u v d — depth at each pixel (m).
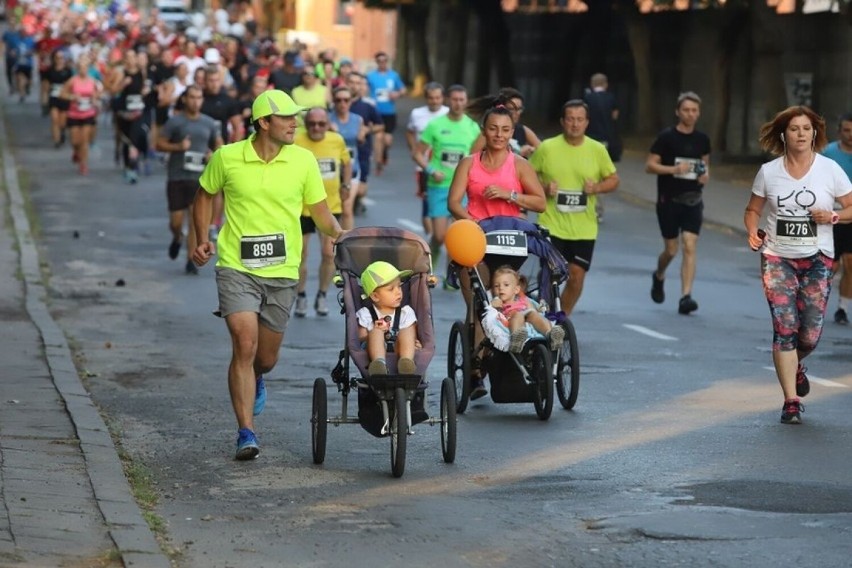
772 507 22.75
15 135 111.12
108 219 67.94
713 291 50.50
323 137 44.09
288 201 25.98
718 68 93.75
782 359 29.44
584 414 30.42
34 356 35.50
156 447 27.36
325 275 44.16
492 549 20.75
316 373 35.34
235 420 29.88
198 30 153.25
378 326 25.81
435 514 22.59
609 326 42.88
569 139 38.84
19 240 59.12
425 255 26.73
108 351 38.16
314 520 22.31
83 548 20.03
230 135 62.59
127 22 179.00
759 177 29.81
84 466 24.73
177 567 19.88
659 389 33.16
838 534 21.25
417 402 25.98
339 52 197.00
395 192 79.62
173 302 46.72
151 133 82.56
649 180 85.94
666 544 20.84
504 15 128.50
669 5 101.44
